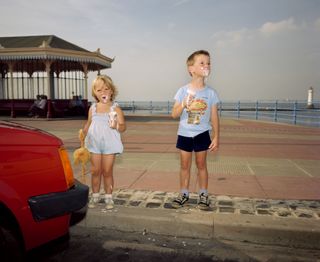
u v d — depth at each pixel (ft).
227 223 11.69
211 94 12.67
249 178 18.07
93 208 13.01
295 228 11.21
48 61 62.08
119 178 17.92
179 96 12.89
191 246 11.27
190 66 12.63
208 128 12.93
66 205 8.84
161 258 10.43
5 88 72.38
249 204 13.62
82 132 12.70
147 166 21.01
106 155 12.78
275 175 18.80
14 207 7.98
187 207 13.19
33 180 8.34
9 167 7.98
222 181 17.42
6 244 7.99
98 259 10.36
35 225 8.38
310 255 10.68
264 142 32.73
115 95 12.99
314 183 17.07
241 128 48.08
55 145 8.95
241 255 10.64
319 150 27.91
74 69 77.61
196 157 12.96
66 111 66.44
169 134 38.86
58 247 11.10
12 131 8.36
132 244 11.40
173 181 17.31
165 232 12.12
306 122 54.44
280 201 14.03
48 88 62.95
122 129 13.04
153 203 13.71
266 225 11.42
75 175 18.45
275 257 10.52
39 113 63.67
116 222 12.50
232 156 24.81
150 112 87.92
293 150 27.84
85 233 12.25
